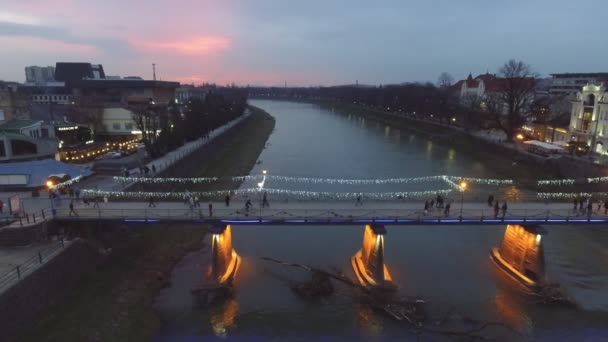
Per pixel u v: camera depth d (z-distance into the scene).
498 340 37.16
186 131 104.62
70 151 76.56
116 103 108.62
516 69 116.31
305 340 36.84
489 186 80.62
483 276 48.03
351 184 81.56
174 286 44.78
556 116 114.44
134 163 70.62
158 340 36.31
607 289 45.19
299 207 48.97
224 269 46.00
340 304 42.28
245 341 36.50
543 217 46.06
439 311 41.19
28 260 37.25
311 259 51.66
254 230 60.81
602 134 87.50
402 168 98.38
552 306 42.19
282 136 152.25
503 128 117.88
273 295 43.59
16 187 54.31
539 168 90.62
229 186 78.81
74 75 173.00
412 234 59.66
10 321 31.69
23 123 70.19
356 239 57.94
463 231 60.97
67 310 37.03
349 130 175.38
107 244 47.31
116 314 38.06
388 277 46.22
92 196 52.94
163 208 47.72
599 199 65.62
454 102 178.62
